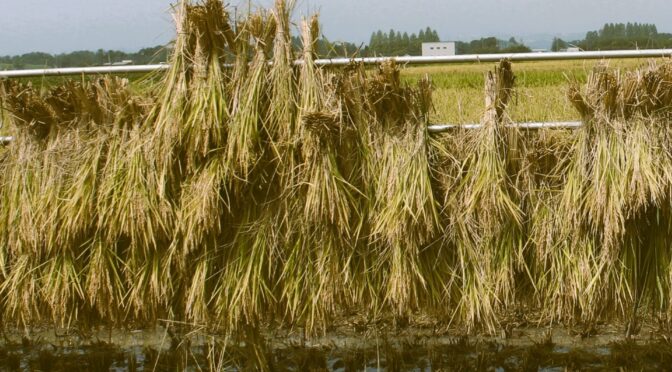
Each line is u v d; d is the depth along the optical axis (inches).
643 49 144.8
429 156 146.0
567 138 147.6
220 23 141.3
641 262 147.5
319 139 137.9
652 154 140.5
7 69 152.5
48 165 147.4
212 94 139.3
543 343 179.8
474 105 182.2
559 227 144.5
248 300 142.9
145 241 140.7
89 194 142.9
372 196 144.4
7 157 150.8
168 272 143.6
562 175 146.6
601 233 142.2
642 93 140.5
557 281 144.9
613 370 163.6
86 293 147.3
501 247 144.4
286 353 180.1
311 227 144.8
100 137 146.3
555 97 156.6
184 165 143.6
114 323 155.7
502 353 174.6
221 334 160.1
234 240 144.2
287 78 142.2
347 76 145.3
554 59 145.3
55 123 149.5
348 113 143.9
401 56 145.9
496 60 145.1
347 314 179.3
